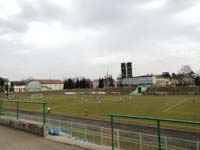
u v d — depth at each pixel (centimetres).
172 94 9975
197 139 2092
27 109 4984
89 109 5072
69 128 2691
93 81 19188
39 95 10988
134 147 1950
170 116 3853
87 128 2725
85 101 7362
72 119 3497
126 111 4612
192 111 4375
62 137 1234
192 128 2522
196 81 14612
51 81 19700
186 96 8675
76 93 12719
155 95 9762
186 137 2180
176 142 2033
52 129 1542
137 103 6238
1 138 1216
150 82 18112
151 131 2469
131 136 2325
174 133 2322
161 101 6688
